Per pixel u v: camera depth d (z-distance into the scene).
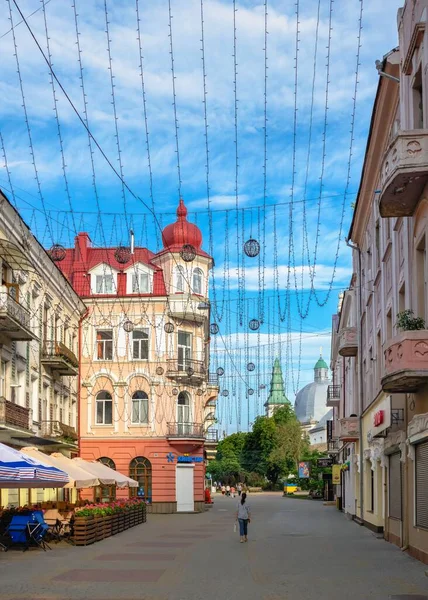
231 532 31.52
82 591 14.38
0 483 21.39
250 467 116.12
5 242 28.14
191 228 50.28
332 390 58.06
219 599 13.34
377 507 29.62
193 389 50.22
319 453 111.56
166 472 48.56
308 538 27.89
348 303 44.22
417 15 17.78
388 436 24.44
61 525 25.86
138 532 31.53
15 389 32.06
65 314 43.31
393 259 22.75
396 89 21.86
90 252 52.41
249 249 17.98
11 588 14.77
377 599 13.16
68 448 42.38
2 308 27.45
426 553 18.27
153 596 13.74
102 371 49.12
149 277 50.03
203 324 51.34
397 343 16.78
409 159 15.82
